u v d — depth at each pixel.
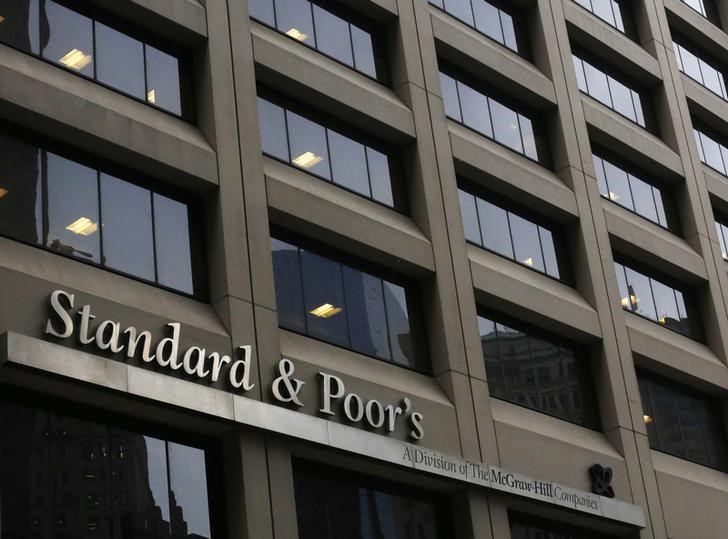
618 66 47.88
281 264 31.23
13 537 23.52
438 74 38.22
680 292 45.25
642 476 37.78
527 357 36.84
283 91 33.66
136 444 26.11
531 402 36.22
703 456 41.97
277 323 29.30
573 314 38.28
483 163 37.97
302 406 28.80
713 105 51.47
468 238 37.03
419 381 32.78
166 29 30.94
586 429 37.50
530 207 39.78
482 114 40.09
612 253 42.66
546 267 39.41
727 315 45.75
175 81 30.95
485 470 32.03
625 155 45.53
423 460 30.50
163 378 25.94
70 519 24.45
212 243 29.25
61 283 25.66
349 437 28.97
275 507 27.12
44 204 26.80
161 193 29.17
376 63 37.34
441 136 37.00
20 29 28.14
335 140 34.56
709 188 48.53
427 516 31.50
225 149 30.30
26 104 26.77
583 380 38.53
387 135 35.81
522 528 34.12
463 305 34.66
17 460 24.17
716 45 53.88
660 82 49.06
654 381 41.69
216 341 27.67
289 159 32.94
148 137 28.77
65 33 28.98
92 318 25.67
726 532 40.06
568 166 41.50
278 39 34.19
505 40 42.91
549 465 34.78
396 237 33.75
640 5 50.47
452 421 32.44
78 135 27.58
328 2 36.72
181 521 26.14
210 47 31.34
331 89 34.28
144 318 26.67
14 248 25.69
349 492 29.86
